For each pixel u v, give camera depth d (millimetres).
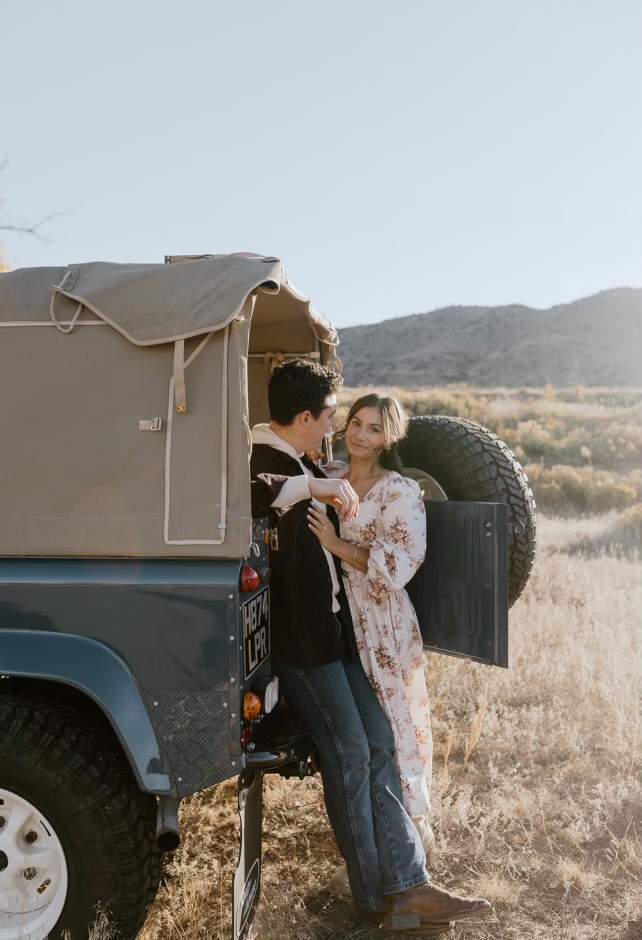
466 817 3811
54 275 2812
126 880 2678
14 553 2709
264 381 4582
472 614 3426
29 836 2730
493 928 3125
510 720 4984
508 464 4246
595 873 3428
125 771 2746
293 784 4270
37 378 2730
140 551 2658
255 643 2809
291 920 3119
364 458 3490
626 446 24938
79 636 2641
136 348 2695
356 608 3340
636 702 4930
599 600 7297
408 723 3309
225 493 2617
